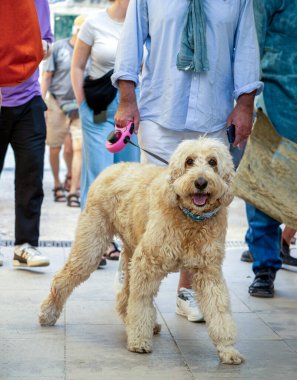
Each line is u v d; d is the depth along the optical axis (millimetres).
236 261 7297
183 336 4820
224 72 5066
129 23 5102
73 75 7027
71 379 3969
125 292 4961
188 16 4910
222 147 4316
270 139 5473
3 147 6594
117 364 4230
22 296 5684
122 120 5094
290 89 5562
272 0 5555
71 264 4867
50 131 11234
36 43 4008
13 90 6336
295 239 8188
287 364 4328
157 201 4363
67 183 12023
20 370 4082
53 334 4766
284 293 6078
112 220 4805
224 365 4277
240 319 5262
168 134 5090
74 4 12875
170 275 6508
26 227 6629
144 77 5152
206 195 4199
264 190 5277
